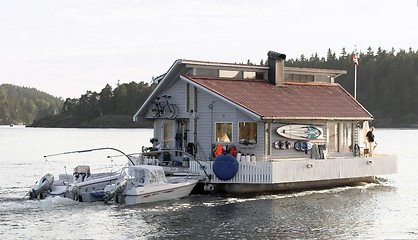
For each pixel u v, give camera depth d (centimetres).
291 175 3425
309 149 3762
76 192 3181
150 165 3394
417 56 19200
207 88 3628
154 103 3950
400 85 18550
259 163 3334
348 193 3622
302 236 2509
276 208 3081
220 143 3644
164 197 3241
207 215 2894
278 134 3647
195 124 3731
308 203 3244
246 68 4044
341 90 4453
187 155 3703
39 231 2588
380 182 4184
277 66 4119
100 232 2567
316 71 4441
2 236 2509
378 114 18338
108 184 3272
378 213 3012
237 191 3431
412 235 2558
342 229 2648
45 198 3272
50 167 5931
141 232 2566
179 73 3834
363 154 4119
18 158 7319
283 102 3819
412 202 3334
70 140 12825
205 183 3419
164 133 3997
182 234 2533
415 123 17625
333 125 3988
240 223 2734
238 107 3509
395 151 8206
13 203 3161
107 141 12144
